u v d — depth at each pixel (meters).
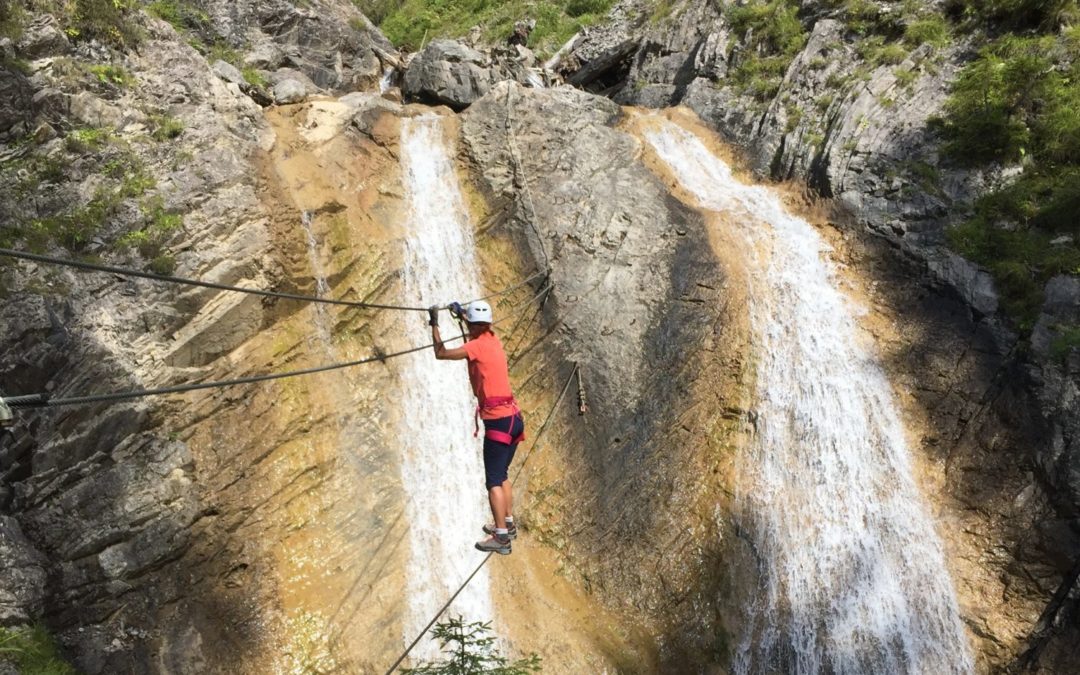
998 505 13.70
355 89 22.00
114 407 11.64
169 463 11.95
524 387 15.74
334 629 12.30
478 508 14.58
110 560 11.13
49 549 10.85
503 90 18.98
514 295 16.52
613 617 13.45
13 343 10.99
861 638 13.04
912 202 17.34
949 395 14.91
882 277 16.80
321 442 13.61
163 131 14.33
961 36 20.02
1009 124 17.42
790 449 14.80
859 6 21.70
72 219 12.47
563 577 13.92
